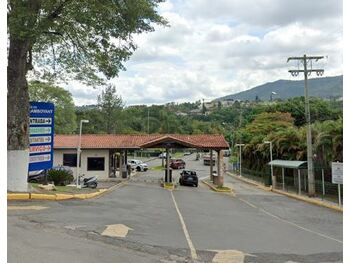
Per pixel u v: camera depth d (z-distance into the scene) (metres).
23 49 14.55
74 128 64.88
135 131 93.06
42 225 10.23
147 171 57.72
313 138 35.06
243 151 59.34
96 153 40.81
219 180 37.72
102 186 29.83
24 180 15.00
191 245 9.93
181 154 121.56
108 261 7.70
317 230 15.25
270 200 28.98
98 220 11.79
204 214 16.94
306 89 31.69
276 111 68.50
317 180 32.12
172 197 24.52
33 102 16.52
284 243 11.35
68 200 16.03
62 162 40.19
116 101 78.62
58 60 17.42
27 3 13.46
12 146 14.71
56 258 7.46
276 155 44.03
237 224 14.64
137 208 16.33
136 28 16.78
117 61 16.94
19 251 7.65
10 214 11.26
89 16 14.23
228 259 8.86
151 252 8.84
